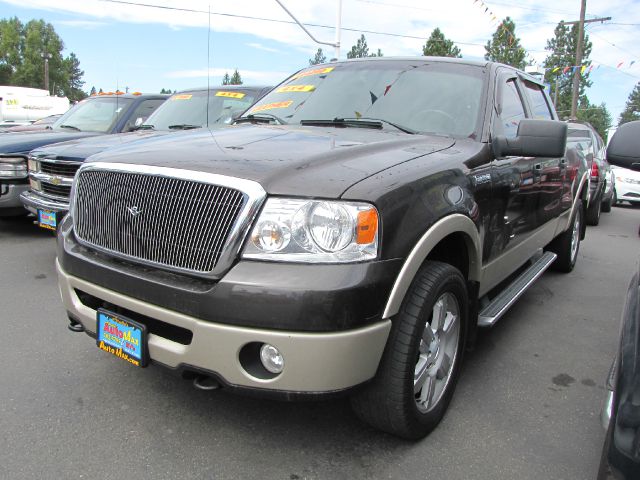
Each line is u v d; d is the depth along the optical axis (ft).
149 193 7.57
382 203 7.01
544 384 10.83
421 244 7.43
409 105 11.18
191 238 7.16
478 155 9.71
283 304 6.53
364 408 7.98
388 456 8.23
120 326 7.93
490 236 10.14
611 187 40.57
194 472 7.72
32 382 10.06
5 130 26.68
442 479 7.77
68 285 8.74
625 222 36.40
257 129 10.43
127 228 7.90
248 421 9.00
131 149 8.75
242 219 6.79
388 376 7.57
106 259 8.22
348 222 6.75
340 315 6.57
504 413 9.63
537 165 12.78
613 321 14.71
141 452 8.12
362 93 11.80
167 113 22.99
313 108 11.94
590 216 33.35
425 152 8.91
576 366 11.74
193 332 6.98
